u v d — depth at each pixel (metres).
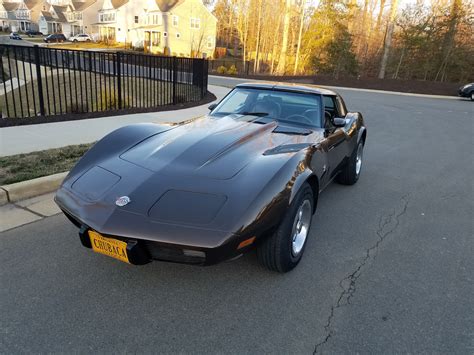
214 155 2.85
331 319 2.45
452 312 2.58
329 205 4.58
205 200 2.38
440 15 30.72
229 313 2.45
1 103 13.88
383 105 17.50
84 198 2.58
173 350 2.11
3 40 53.59
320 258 3.24
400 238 3.74
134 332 2.23
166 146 3.04
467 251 3.52
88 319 2.32
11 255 3.00
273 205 2.46
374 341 2.27
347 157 4.71
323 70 35.50
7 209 3.82
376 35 41.50
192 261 2.32
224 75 34.09
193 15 51.94
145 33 53.12
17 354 2.03
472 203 4.90
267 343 2.21
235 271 2.95
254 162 2.76
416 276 3.03
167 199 2.40
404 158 7.45
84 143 6.19
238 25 46.09
